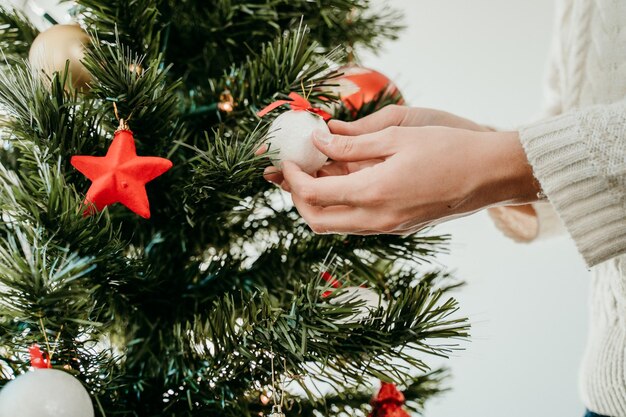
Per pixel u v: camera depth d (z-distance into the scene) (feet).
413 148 2.04
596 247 1.99
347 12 2.87
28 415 1.91
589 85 2.55
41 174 2.11
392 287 2.85
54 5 2.54
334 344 2.25
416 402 3.02
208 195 2.31
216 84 2.62
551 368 4.84
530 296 4.92
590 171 1.96
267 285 2.67
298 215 2.89
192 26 2.65
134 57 2.43
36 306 2.01
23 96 2.13
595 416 2.50
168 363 2.43
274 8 2.61
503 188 2.06
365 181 2.06
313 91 2.50
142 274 2.43
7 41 2.65
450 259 4.98
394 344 2.26
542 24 4.99
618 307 2.36
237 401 2.37
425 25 5.11
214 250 2.93
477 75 5.10
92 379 2.24
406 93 5.16
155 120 2.31
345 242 2.75
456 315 4.92
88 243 2.12
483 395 4.87
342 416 3.01
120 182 2.13
